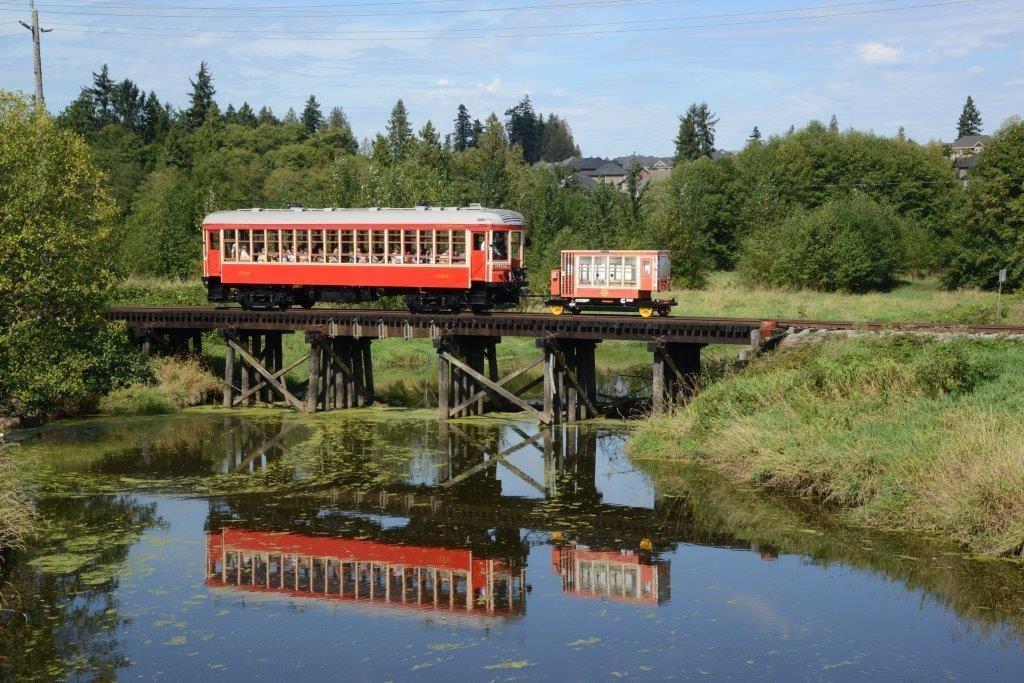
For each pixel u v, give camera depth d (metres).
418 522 21.59
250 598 17.00
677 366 31.94
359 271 35.31
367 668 14.08
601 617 15.91
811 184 87.44
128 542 20.11
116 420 33.59
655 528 20.77
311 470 26.27
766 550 18.95
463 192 83.56
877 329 29.48
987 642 14.52
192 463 27.05
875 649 14.35
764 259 64.62
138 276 66.19
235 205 85.81
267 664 14.23
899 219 73.62
